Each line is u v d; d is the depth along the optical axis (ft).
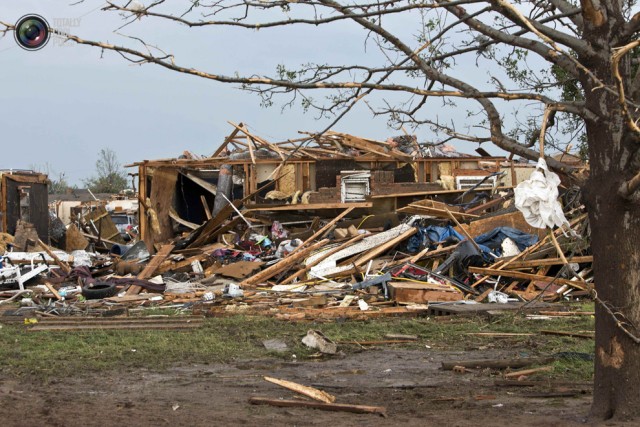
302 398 32.12
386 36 25.21
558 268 76.95
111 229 133.90
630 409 24.94
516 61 28.30
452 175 106.01
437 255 79.10
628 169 24.14
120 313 63.16
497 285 73.67
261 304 66.13
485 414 28.25
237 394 33.73
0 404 30.83
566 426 25.34
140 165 104.88
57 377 38.14
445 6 24.30
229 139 110.83
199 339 50.26
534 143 27.37
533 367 39.60
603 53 24.16
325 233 91.04
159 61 23.59
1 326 56.44
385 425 26.53
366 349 47.57
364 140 110.11
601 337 25.50
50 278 78.59
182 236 105.29
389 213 95.50
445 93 25.03
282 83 24.61
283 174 104.73
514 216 83.61
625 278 24.73
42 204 113.19
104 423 27.12
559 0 26.37
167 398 32.78
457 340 50.52
